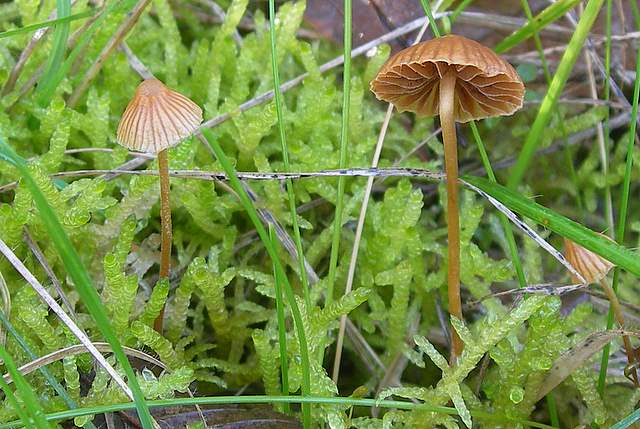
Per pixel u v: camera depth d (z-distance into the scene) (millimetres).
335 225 179
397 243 190
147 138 161
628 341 171
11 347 170
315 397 159
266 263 196
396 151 214
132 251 187
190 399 155
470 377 182
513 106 172
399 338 187
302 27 223
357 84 202
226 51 213
